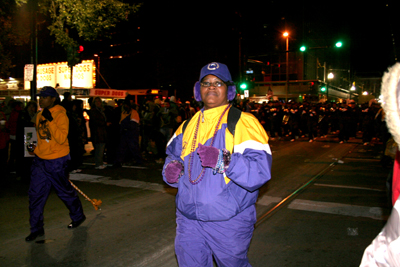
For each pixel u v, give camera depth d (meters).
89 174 8.00
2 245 4.01
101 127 8.67
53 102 4.08
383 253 1.20
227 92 2.27
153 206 5.52
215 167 1.87
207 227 2.08
